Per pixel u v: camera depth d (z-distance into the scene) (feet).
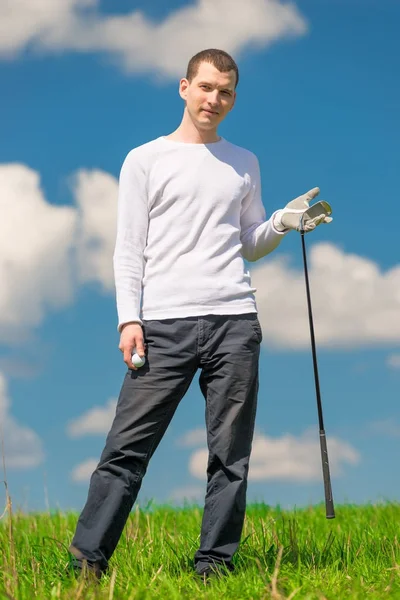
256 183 12.23
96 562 10.89
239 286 11.42
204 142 11.82
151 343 11.30
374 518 17.26
